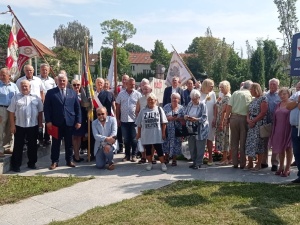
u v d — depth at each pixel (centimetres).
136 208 532
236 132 773
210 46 6950
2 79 791
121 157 927
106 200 584
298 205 539
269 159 896
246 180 687
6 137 820
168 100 929
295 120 650
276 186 638
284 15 5212
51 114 795
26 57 932
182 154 880
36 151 800
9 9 908
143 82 849
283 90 704
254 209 521
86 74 855
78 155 876
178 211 518
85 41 864
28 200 588
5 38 5225
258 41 4669
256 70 4478
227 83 820
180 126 792
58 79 800
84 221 489
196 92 777
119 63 7781
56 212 537
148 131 766
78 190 636
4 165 756
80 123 826
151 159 792
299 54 714
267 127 732
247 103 756
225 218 490
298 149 655
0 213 534
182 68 1133
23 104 768
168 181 684
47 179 704
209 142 823
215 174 736
